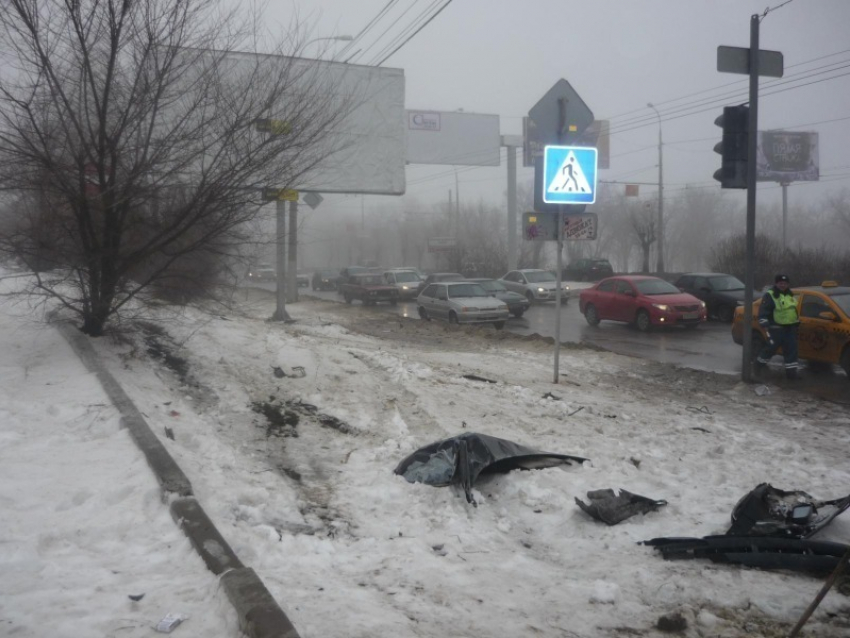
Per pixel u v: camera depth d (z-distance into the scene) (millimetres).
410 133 46438
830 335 13242
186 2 9742
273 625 3299
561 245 11930
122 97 9758
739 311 15781
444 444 6746
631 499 5926
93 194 9750
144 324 12500
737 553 4883
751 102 12234
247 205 10141
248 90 10086
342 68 22344
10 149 9172
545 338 18297
